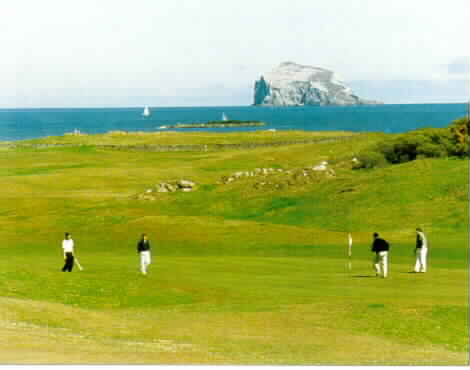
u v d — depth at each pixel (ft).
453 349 74.13
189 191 300.61
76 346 69.26
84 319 85.71
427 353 71.82
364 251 168.14
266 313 89.66
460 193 242.78
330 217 244.63
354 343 75.87
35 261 145.79
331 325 83.51
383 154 322.14
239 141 629.51
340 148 435.53
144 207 275.39
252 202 276.82
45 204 270.67
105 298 102.68
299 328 82.17
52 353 65.26
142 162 450.71
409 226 218.59
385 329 81.41
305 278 117.08
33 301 94.53
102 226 220.43
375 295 98.99
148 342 74.38
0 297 96.53
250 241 189.16
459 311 88.38
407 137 319.88
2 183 341.00
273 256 166.61
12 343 68.74
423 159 296.71
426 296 97.60
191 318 88.12
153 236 201.87
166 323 85.15
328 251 169.99
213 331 80.94
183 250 180.86
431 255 158.71
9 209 261.44
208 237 196.34
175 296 103.50
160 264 139.13
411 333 80.18
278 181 300.20
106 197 296.30
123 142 629.51
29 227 224.53
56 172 390.21
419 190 253.65
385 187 263.29
